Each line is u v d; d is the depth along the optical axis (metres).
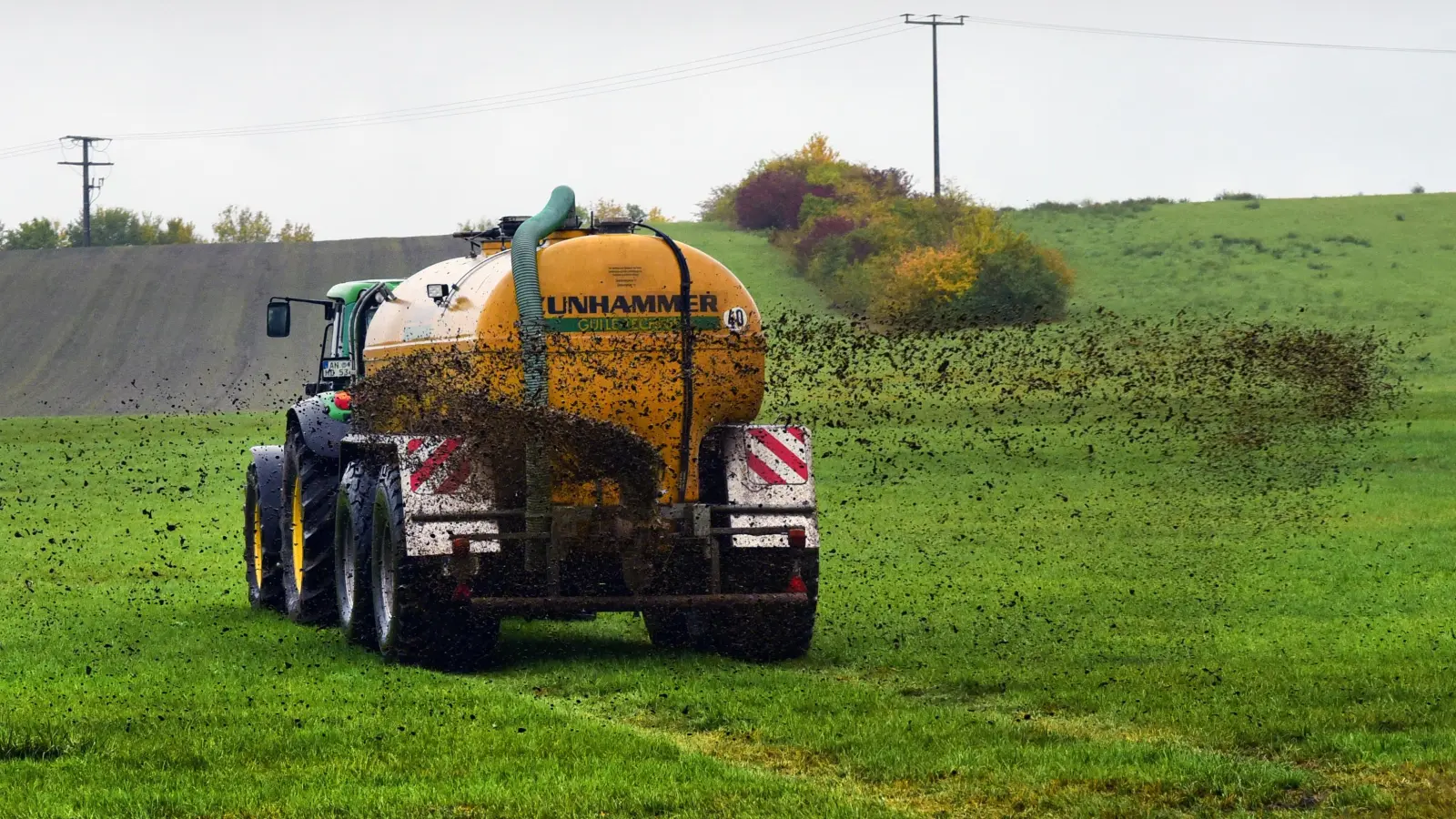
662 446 40.75
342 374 54.00
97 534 78.12
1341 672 36.59
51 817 24.08
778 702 33.94
